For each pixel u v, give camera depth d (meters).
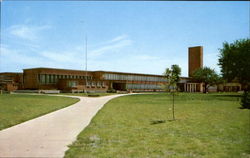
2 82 63.78
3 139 8.05
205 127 10.70
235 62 48.38
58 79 62.50
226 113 16.27
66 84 59.00
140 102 27.05
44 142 7.68
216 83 81.94
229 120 12.91
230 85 101.75
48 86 61.22
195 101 29.52
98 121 12.09
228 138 8.52
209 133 9.37
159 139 8.27
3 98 31.34
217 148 7.19
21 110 16.80
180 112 16.84
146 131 9.67
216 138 8.49
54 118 13.16
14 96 36.97
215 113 16.25
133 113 15.94
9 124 10.95
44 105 21.23
